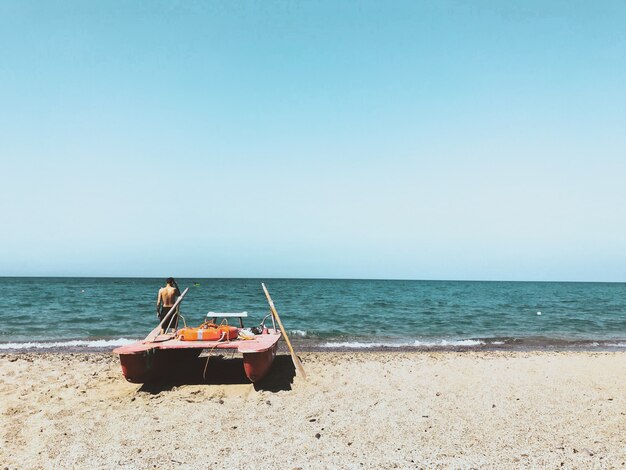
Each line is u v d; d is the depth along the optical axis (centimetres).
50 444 632
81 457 595
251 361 884
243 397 852
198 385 927
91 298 4000
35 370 1072
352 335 1900
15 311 2722
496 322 2470
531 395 906
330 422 735
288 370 1065
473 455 621
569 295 6141
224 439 658
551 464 597
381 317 2641
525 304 4009
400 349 1544
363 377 1019
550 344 1719
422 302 4019
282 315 2711
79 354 1337
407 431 704
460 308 3391
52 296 4269
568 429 723
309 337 1836
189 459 594
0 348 1491
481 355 1369
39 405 796
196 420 730
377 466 583
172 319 1065
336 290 6681
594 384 997
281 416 756
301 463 588
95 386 921
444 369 1116
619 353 1448
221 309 3042
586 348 1633
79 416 741
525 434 700
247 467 575
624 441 679
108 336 1778
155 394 866
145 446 630
